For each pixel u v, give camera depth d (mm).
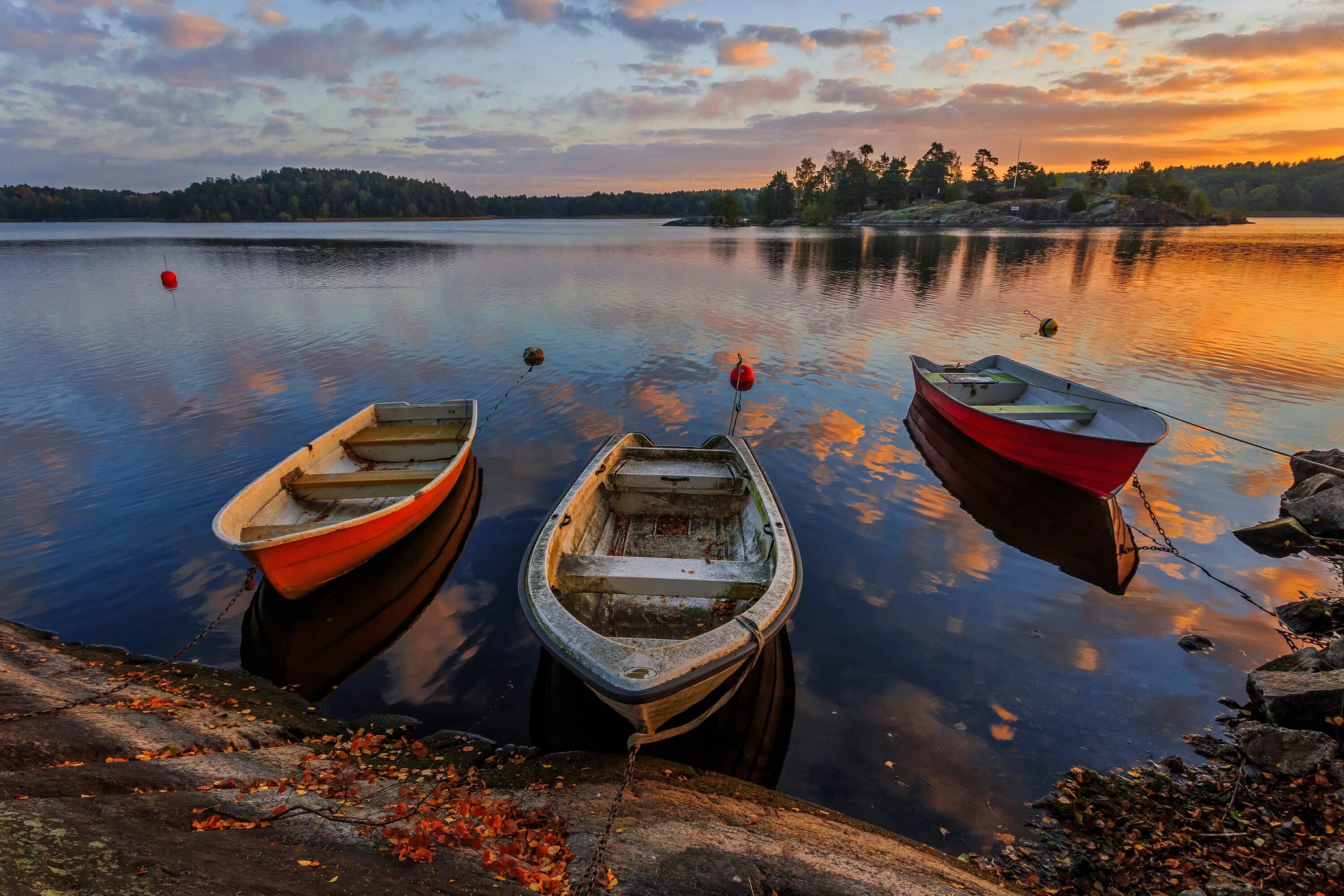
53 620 7582
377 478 9484
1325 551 9336
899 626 7770
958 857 4781
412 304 27891
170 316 24375
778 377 17656
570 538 7535
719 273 41031
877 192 160375
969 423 12789
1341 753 5277
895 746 5945
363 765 5289
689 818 4613
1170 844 4758
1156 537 9914
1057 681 6824
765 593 5906
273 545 7086
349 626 7715
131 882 2920
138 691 6000
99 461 11742
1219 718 6246
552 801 4812
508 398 15812
